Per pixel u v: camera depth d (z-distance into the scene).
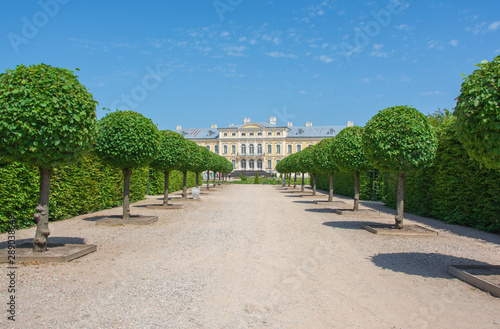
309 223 10.49
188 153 14.65
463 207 9.94
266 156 79.50
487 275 4.84
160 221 10.64
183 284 4.64
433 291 4.48
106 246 6.93
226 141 81.12
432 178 11.52
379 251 6.75
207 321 3.50
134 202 17.53
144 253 6.38
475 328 3.42
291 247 7.05
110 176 14.16
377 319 3.61
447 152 10.55
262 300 4.11
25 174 8.40
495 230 8.95
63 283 4.54
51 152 5.34
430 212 11.85
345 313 3.76
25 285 4.41
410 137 8.28
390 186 15.51
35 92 5.18
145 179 19.66
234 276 5.04
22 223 8.55
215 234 8.47
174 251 6.58
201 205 16.14
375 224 9.81
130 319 3.50
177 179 28.45
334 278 5.00
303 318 3.61
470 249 6.96
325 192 30.23
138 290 4.37
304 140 78.69
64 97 5.37
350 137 12.73
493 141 4.38
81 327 3.28
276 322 3.50
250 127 80.31
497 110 4.25
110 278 4.82
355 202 13.04
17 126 5.02
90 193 12.34
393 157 8.35
